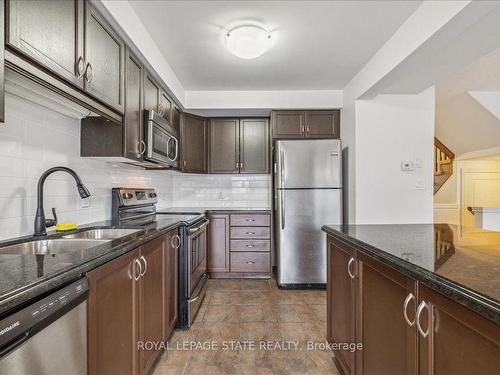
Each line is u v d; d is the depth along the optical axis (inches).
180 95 126.6
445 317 31.7
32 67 42.9
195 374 68.7
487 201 203.0
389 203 118.0
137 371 56.9
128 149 76.6
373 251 47.7
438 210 204.8
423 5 72.2
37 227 58.5
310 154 128.0
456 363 30.0
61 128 69.6
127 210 93.5
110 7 62.2
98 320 42.3
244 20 79.9
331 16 78.2
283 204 128.0
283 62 106.7
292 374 68.6
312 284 127.9
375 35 88.0
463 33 68.9
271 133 141.3
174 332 88.4
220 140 151.9
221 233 141.8
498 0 55.9
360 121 118.4
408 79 101.1
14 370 26.8
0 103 35.2
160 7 73.9
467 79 121.6
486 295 26.7
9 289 27.9
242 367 71.2
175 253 87.0
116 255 47.1
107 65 64.7
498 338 25.0
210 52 98.7
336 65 109.0
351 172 123.4
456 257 41.3
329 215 127.3
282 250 128.2
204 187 163.3
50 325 31.6
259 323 94.4
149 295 64.0
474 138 168.4
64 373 34.2
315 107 137.6
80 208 77.5
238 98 136.8
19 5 39.8
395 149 118.3
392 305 42.9
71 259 39.3
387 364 44.2
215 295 119.5
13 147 56.3
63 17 49.3
